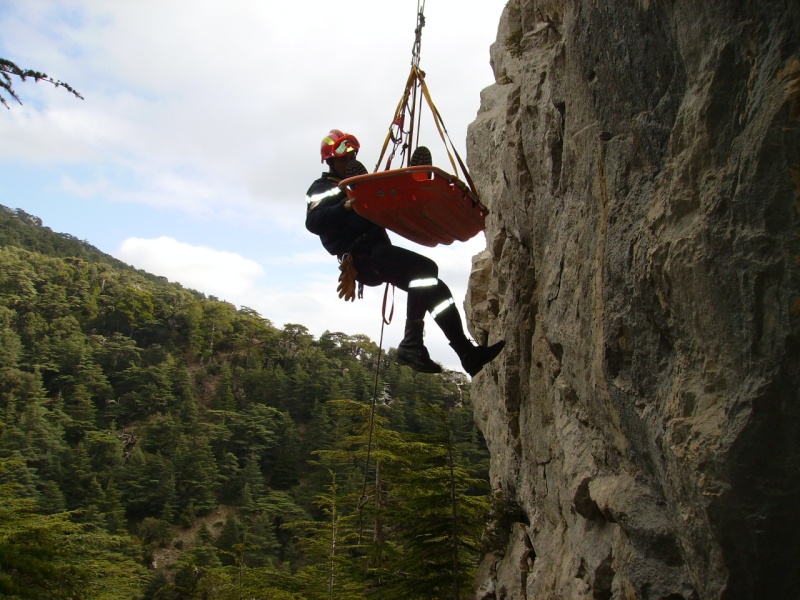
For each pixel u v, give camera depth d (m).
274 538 52.69
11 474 51.66
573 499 5.52
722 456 3.15
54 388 80.00
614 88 4.40
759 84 3.01
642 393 4.07
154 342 97.56
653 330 3.95
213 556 45.53
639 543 4.35
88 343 90.69
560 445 6.14
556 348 5.99
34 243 145.50
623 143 4.33
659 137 3.96
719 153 3.29
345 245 4.57
